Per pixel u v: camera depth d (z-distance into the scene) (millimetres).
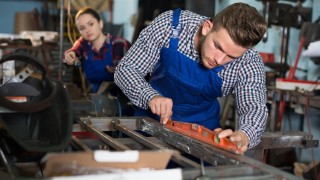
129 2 5594
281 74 3088
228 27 1250
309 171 2475
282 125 3086
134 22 5137
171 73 1673
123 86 1604
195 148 1230
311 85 2699
